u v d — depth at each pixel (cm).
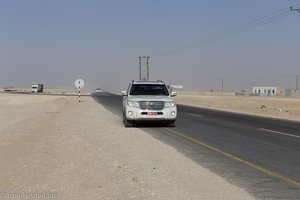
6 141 1488
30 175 963
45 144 1402
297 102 7162
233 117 2878
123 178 883
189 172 952
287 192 790
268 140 1556
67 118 2503
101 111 3259
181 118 2703
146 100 1947
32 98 6562
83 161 1084
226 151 1273
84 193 798
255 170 991
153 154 1181
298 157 1177
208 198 739
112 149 1257
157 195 755
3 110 3412
